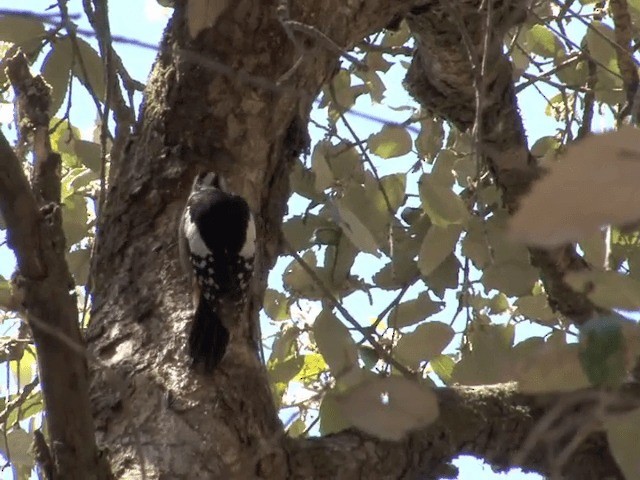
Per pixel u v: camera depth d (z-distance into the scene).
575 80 9.65
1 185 5.23
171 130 8.09
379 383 3.93
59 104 8.13
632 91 8.24
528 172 9.19
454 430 7.74
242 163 8.14
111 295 7.68
